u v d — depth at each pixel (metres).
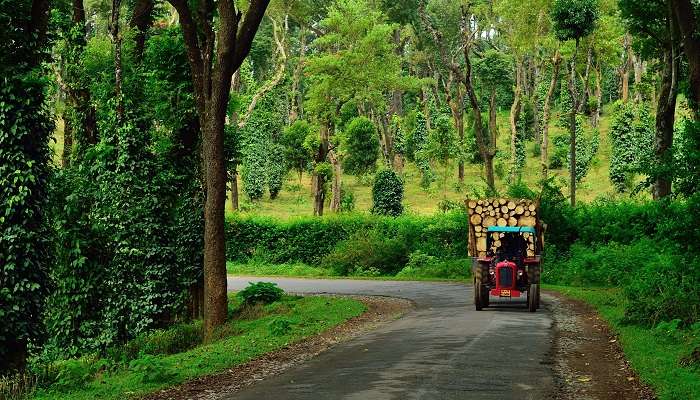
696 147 22.69
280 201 110.75
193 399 15.73
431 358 18.89
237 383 17.41
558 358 19.17
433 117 132.00
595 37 98.19
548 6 88.81
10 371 24.97
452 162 108.00
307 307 34.69
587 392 15.07
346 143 95.62
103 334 35.69
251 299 37.88
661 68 51.00
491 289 31.83
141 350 29.67
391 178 88.44
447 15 124.31
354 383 16.02
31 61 26.89
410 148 128.12
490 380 16.02
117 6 37.50
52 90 30.31
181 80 37.56
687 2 33.75
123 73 38.09
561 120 129.62
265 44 128.25
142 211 37.03
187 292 38.16
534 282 31.19
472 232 36.75
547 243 53.88
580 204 59.53
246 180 107.75
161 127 38.31
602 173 107.12
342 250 66.25
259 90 85.62
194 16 35.38
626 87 124.00
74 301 35.38
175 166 38.09
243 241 73.31
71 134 41.06
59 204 34.97
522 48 95.69
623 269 44.19
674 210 23.19
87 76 38.78
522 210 36.00
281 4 95.94
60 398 17.05
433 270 58.69
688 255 24.23
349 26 88.38
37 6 26.95
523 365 17.94
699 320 22.95
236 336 27.53
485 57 119.06
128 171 37.00
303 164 112.19
